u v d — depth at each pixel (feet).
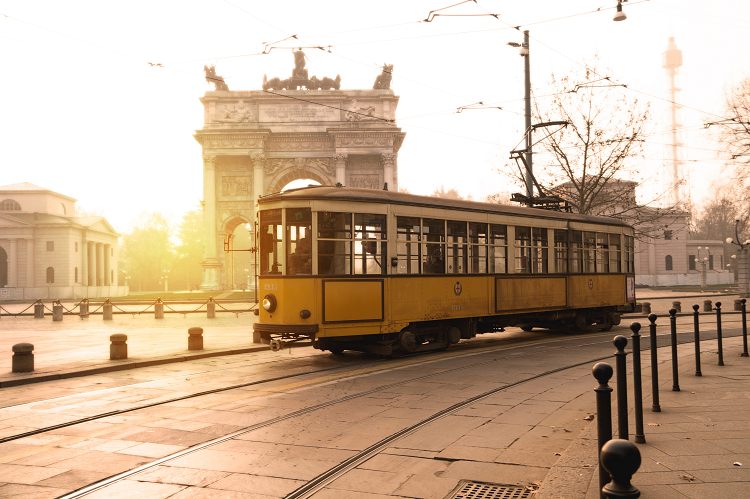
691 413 24.21
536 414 26.68
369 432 23.99
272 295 42.45
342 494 17.34
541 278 58.80
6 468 20.02
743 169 124.67
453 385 33.76
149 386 35.32
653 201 95.35
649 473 16.62
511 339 60.90
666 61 424.87
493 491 17.40
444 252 49.14
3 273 255.09
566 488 16.03
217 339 63.36
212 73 221.87
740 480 15.87
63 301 204.03
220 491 17.67
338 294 42.22
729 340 55.62
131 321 100.53
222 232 217.36
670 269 252.21
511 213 55.88
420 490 17.56
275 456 21.01
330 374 38.37
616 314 70.23
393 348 46.11
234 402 30.07
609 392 14.33
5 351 54.80
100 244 279.08
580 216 65.62
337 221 42.68
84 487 18.12
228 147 214.07
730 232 318.45
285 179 224.53
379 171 220.84
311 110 217.15
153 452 21.66
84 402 30.81
